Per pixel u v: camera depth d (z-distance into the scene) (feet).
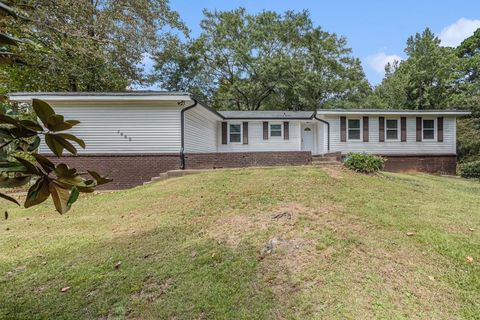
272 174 27.40
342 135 50.88
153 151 35.91
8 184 3.77
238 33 84.74
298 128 53.93
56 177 3.91
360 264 12.03
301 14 84.84
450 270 11.76
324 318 9.39
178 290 11.35
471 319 9.29
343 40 87.71
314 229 15.03
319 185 23.50
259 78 80.02
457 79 78.54
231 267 12.49
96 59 49.16
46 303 11.09
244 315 9.85
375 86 91.25
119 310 10.50
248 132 53.47
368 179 27.48
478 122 61.21
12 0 4.31
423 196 23.21
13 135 3.65
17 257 14.85
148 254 14.15
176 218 18.52
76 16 40.86
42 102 3.47
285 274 11.66
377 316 9.37
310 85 77.10
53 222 20.20
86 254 14.66
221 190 23.27
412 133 51.11
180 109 36.04
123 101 35.42
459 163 57.72
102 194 27.71
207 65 84.28
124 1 49.83
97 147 35.63
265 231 15.25
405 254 12.79
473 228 15.80
